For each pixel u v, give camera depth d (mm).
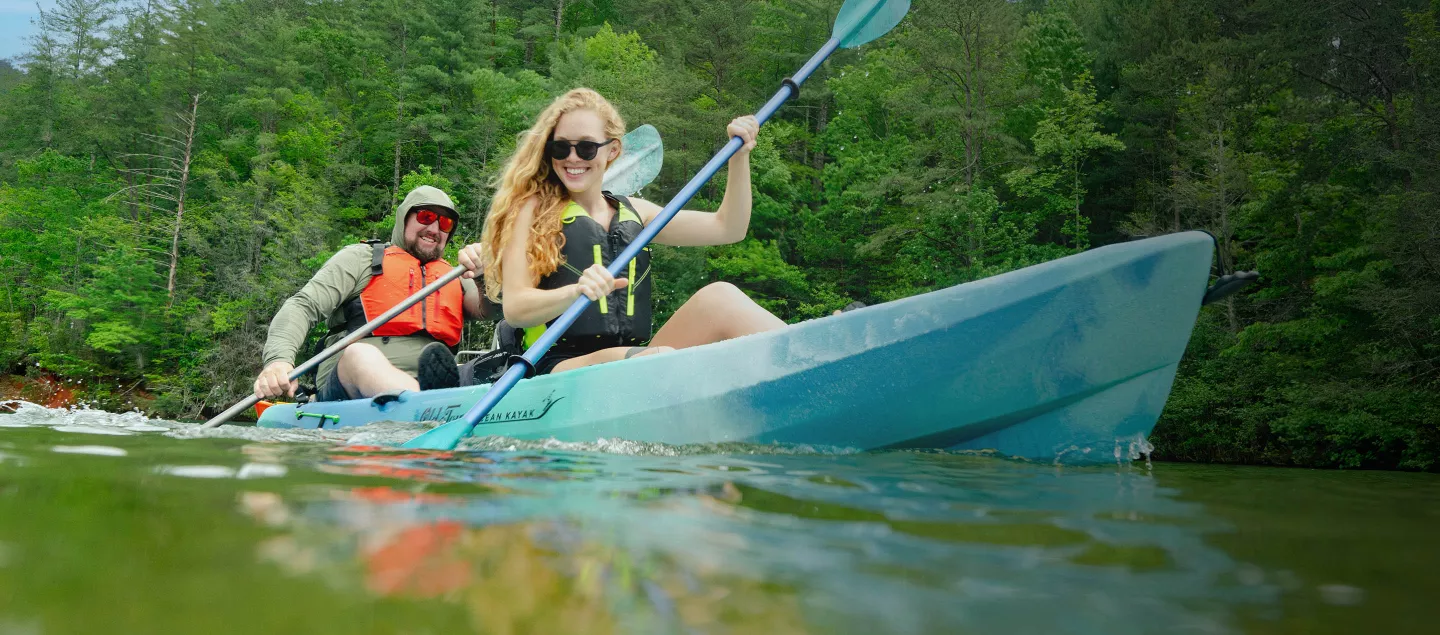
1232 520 866
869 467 1466
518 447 1825
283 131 24969
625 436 2062
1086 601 521
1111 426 1871
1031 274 1849
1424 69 11297
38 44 29781
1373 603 524
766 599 505
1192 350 12234
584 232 2432
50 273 22438
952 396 1875
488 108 23297
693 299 2467
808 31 27406
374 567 549
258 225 19891
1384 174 11227
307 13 32312
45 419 2295
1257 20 16344
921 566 608
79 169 26281
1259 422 10805
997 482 1235
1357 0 14609
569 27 32625
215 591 485
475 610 458
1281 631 459
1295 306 11773
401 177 24969
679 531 718
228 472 1047
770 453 1824
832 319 1998
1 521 686
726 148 2615
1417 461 9305
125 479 954
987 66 16906
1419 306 9367
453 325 3539
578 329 2416
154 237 21297
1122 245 1837
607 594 500
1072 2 22891
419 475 1109
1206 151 13617
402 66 25297
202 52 28109
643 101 19000
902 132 20922
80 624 420
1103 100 17703
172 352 19297
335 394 3115
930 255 16344
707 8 21609
